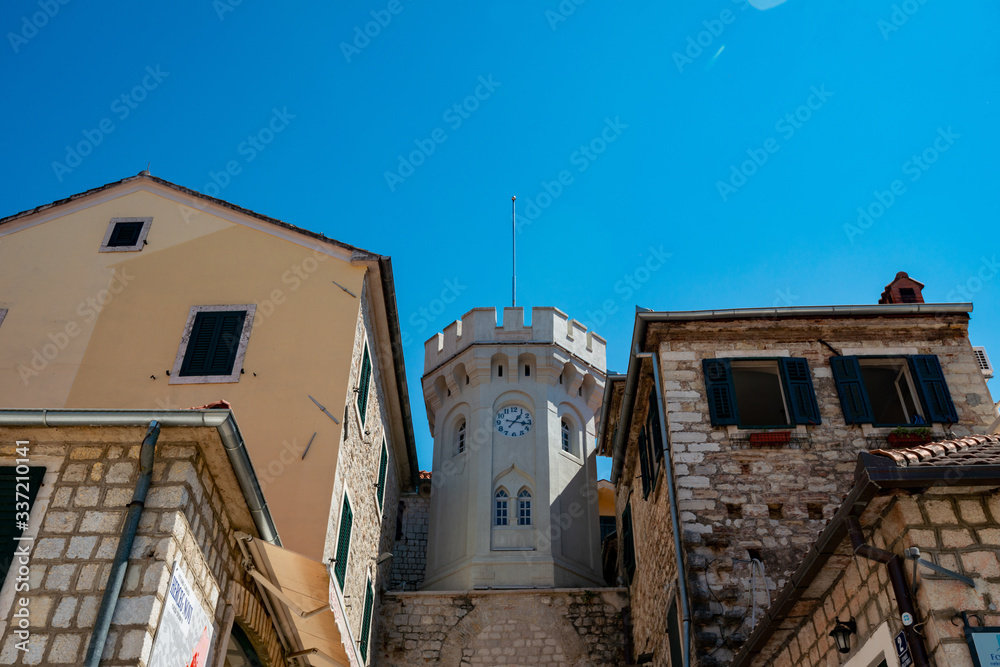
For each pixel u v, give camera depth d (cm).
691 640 1467
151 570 803
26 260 1869
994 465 739
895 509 779
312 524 1525
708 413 1681
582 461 3047
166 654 812
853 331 1780
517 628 2317
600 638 2294
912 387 1722
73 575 809
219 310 1791
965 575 741
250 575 1077
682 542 1550
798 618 977
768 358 1750
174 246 1892
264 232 1917
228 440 864
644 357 1798
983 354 2177
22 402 1661
